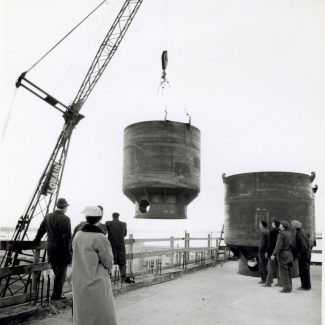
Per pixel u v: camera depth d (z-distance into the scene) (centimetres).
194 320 480
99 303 334
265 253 795
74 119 1033
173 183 789
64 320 458
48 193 974
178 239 1005
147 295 632
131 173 824
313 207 952
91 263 342
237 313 521
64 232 504
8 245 485
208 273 974
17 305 481
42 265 525
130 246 751
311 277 922
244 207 927
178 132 820
